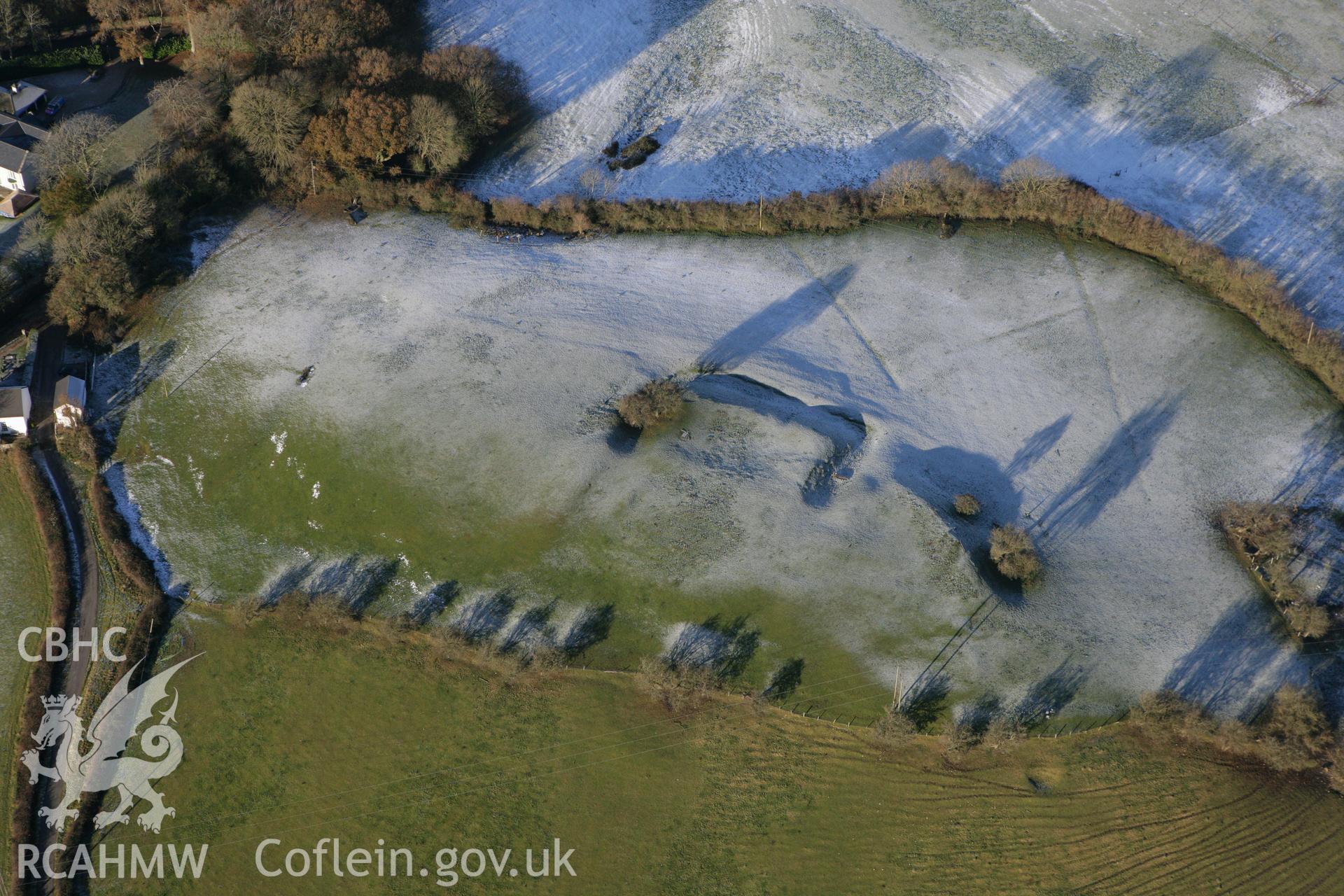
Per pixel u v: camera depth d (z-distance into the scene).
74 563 71.25
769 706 64.00
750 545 69.38
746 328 82.12
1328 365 77.75
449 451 74.62
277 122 90.12
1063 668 64.25
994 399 77.75
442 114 91.25
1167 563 69.00
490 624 68.25
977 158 96.38
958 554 68.44
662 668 65.00
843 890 58.91
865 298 84.44
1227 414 76.50
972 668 64.44
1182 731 61.47
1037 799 60.31
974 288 84.81
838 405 77.12
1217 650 64.94
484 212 91.00
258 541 72.69
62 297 81.44
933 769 61.62
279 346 81.56
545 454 73.88
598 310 83.19
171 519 73.75
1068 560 69.12
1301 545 69.00
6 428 76.31
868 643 65.81
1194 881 57.50
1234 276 82.81
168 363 81.31
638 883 59.91
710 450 73.62
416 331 81.81
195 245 89.31
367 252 88.62
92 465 75.94
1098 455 74.56
